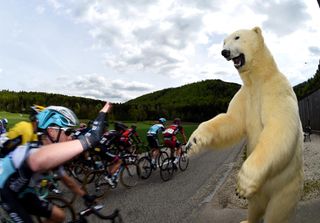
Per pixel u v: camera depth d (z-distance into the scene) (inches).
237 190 130.4
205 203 269.4
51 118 108.1
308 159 461.4
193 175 403.2
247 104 155.7
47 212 95.4
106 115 83.4
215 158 545.0
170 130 415.2
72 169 370.3
